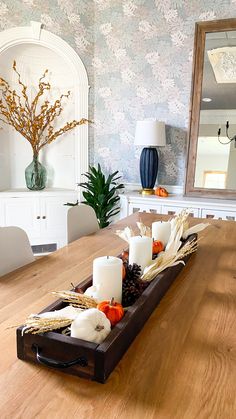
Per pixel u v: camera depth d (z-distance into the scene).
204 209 3.08
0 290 1.11
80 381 0.68
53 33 3.43
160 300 1.06
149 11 3.39
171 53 3.39
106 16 3.57
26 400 0.62
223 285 1.20
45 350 0.71
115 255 1.47
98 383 0.67
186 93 3.41
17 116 3.57
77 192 3.79
